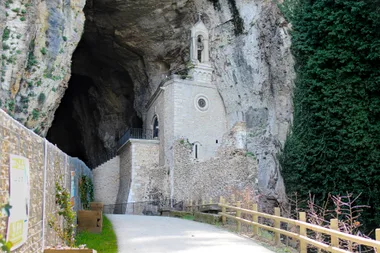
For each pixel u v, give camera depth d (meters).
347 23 16.52
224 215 13.07
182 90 24.34
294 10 19.30
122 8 24.80
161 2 24.53
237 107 23.92
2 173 4.03
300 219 8.12
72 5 18.55
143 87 30.27
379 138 15.49
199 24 25.45
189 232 11.59
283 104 20.22
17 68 14.94
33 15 15.55
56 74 17.42
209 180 19.44
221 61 24.64
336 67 16.86
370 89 15.94
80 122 38.84
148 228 12.73
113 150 33.78
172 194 23.11
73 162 10.78
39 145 6.00
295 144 17.98
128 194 25.00
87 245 8.92
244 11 22.95
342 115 16.30
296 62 19.00
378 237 5.58
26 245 4.94
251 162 17.44
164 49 27.41
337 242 6.52
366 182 15.22
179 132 23.73
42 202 6.09
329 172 16.36
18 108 15.78
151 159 25.83
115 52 29.28
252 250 8.34
